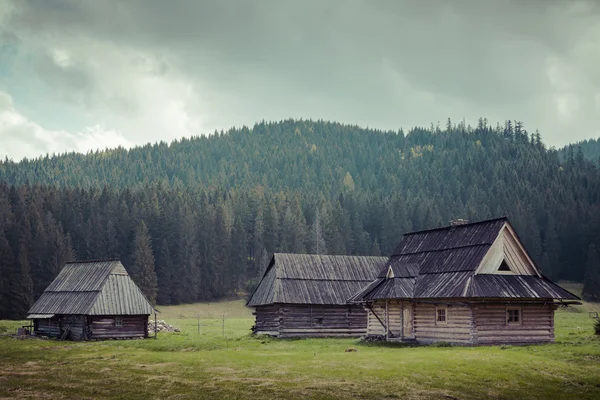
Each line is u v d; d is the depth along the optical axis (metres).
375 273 67.12
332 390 29.84
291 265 64.69
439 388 30.62
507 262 47.81
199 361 38.75
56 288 65.75
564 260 163.88
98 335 59.19
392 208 187.50
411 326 49.38
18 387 31.34
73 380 33.06
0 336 62.53
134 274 132.00
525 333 46.09
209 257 152.00
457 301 45.53
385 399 28.61
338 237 161.50
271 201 186.50
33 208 142.88
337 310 62.38
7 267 111.50
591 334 51.22
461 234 51.28
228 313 134.88
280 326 60.22
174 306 139.88
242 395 29.09
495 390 30.75
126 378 33.41
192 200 188.62
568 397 30.22
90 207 164.25
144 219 153.12
